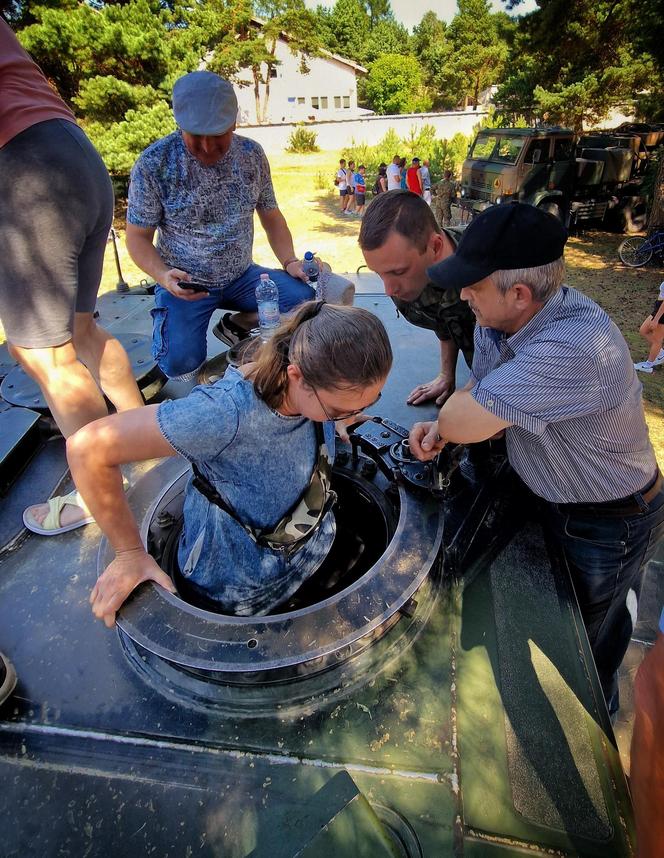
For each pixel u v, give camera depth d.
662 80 12.91
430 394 2.20
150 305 3.23
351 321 1.00
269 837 0.96
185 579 1.42
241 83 27.91
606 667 2.11
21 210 1.42
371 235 1.81
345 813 0.91
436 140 23.25
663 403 5.75
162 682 1.22
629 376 1.44
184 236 2.30
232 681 1.18
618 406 1.44
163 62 11.73
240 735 1.12
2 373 2.31
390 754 1.09
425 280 1.87
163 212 2.28
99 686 1.22
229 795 1.03
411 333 2.78
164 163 2.16
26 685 1.23
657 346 2.94
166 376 2.37
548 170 10.68
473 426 1.38
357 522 1.80
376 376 1.01
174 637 1.19
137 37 11.06
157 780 1.05
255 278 2.49
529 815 1.02
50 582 1.47
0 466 1.76
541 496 1.69
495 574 1.54
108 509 1.21
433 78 48.09
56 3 10.95
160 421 1.05
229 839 0.97
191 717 1.16
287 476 1.22
